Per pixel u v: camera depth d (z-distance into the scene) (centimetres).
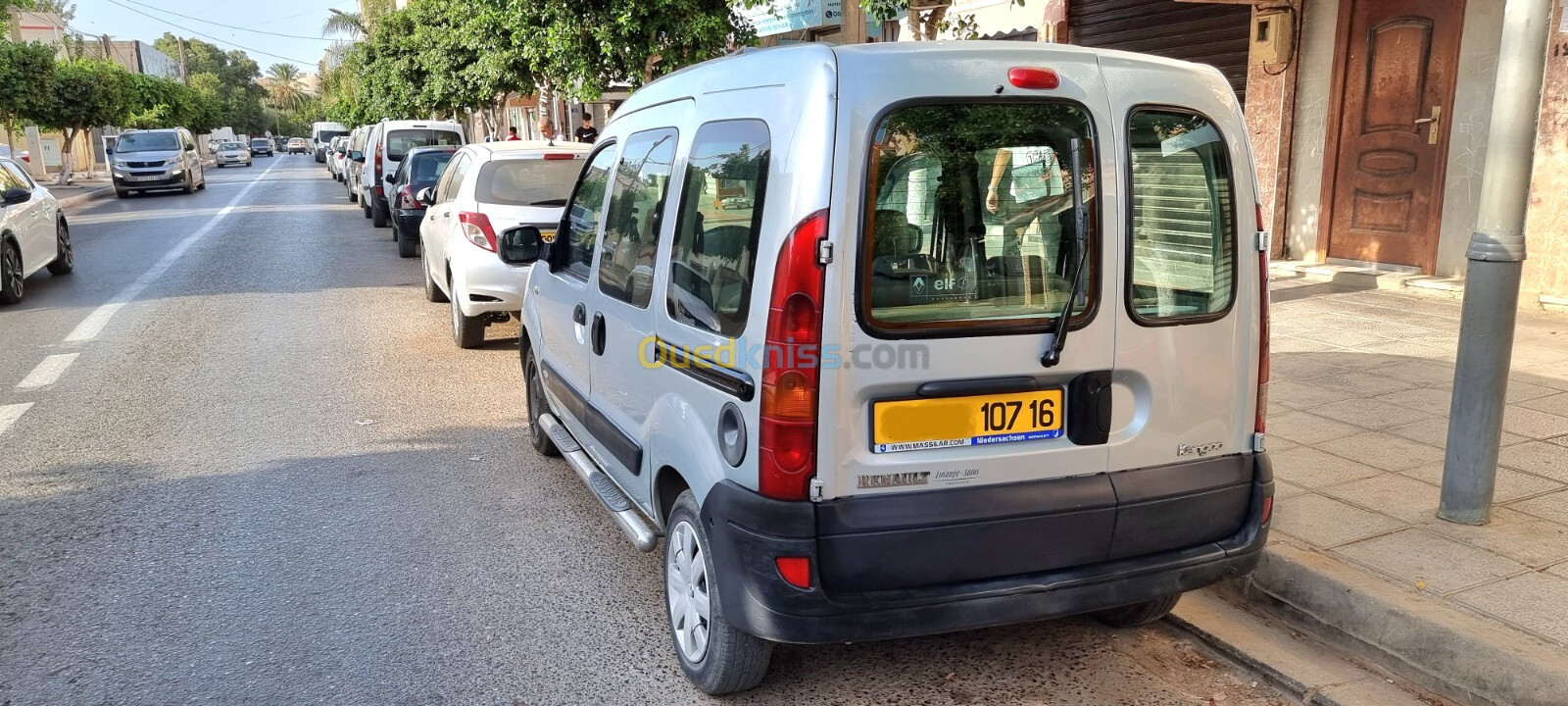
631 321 383
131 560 451
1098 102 297
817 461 285
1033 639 381
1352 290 912
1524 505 439
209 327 973
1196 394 323
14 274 1097
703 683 337
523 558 452
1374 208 948
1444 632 333
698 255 331
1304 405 590
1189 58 1143
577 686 348
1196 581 327
